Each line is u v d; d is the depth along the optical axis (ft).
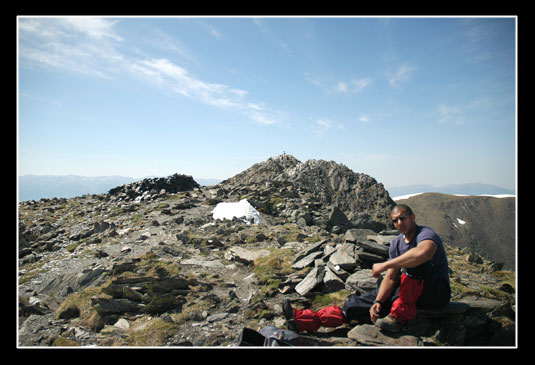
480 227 359.66
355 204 86.69
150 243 43.24
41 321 20.03
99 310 20.40
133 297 22.63
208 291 24.75
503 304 16.39
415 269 14.84
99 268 29.45
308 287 22.08
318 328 17.02
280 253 32.58
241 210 58.13
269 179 102.99
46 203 93.45
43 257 41.78
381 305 16.01
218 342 16.80
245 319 19.58
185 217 59.67
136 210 70.64
